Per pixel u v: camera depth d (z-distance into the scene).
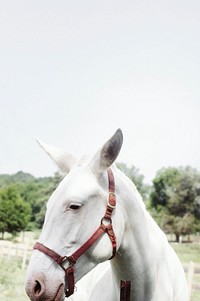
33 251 2.90
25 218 49.31
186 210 56.03
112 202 2.99
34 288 2.78
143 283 3.18
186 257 28.16
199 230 54.41
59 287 2.83
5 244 19.41
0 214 49.09
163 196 57.84
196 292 10.98
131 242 3.12
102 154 2.96
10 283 12.71
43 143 3.24
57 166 3.13
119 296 3.25
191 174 58.06
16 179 89.31
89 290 3.81
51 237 2.86
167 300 3.24
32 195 60.72
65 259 2.85
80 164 3.05
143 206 3.30
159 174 59.12
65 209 2.87
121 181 3.13
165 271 3.30
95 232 2.93
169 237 54.66
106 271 3.62
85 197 2.89
